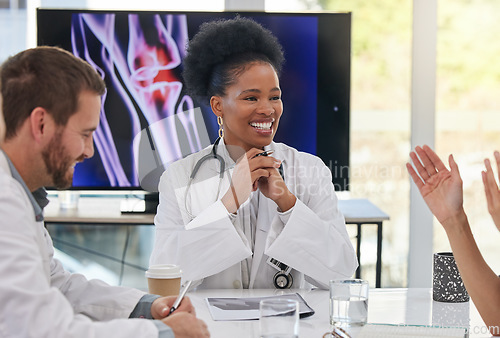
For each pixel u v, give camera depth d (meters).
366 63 3.65
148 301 1.32
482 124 3.69
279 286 1.81
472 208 3.71
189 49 1.98
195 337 1.10
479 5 3.66
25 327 0.95
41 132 1.10
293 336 1.16
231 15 3.42
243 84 1.85
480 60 3.67
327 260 1.79
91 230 3.94
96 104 1.15
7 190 1.03
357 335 1.26
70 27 3.41
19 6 3.68
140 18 3.41
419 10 3.63
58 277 1.41
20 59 1.10
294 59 3.42
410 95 3.66
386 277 3.71
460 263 1.48
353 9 3.64
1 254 0.97
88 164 3.42
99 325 1.01
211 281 1.85
